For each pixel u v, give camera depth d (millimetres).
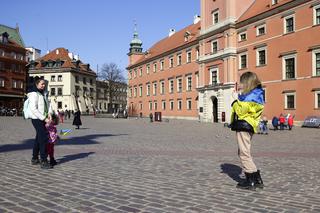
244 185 6633
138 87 81500
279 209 5281
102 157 10797
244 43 44562
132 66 84125
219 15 48406
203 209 5223
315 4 34781
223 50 47281
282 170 8852
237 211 5145
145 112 77562
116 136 20359
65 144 14938
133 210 5121
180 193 6199
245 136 6578
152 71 74375
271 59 40281
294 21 37188
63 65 93562
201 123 46062
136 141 17016
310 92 35375
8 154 11180
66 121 47031
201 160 10406
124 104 143375
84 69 100562
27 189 6352
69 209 5129
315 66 34969
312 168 9188
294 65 37344
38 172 8062
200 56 52750
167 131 26828
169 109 67312
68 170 8383
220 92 47625
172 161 10125
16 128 26203
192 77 59469
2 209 5082
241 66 45312
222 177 7730
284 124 31281
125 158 10641
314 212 5152
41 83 8758
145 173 8117
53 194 6004
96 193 6117
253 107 6520
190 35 61500
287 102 38312
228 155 11703
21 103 75375
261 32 42125
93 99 104062
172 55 66125
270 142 17969
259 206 5438
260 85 6699
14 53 75625
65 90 93062
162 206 5352
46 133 8719
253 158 11203
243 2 46562
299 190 6602
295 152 13086
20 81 76562
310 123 34281
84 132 23969
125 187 6625
